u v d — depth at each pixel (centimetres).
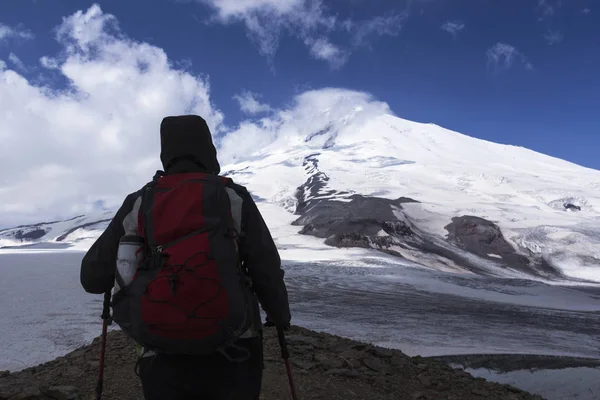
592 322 4312
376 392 541
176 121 233
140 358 211
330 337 724
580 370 1736
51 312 3094
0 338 2303
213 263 195
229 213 209
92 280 228
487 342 2777
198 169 229
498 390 636
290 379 238
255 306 219
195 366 202
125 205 222
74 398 438
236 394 206
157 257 197
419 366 665
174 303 187
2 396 414
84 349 610
